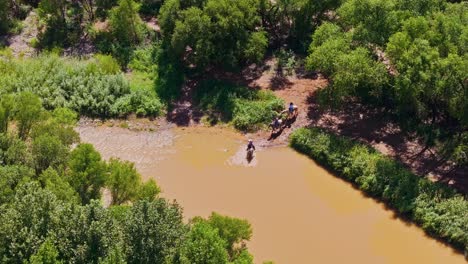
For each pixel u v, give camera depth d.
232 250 34.72
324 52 48.16
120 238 30.98
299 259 39.75
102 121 52.72
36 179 38.59
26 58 60.41
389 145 48.00
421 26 46.06
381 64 47.09
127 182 38.44
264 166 47.62
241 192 45.25
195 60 54.72
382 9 48.16
